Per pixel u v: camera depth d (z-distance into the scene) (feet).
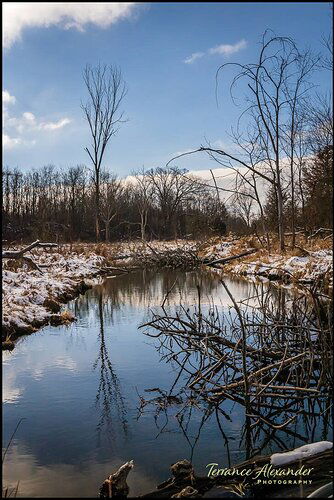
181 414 16.63
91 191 154.30
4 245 84.23
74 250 80.33
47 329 31.09
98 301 42.80
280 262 54.70
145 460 13.43
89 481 12.29
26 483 12.12
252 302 36.22
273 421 16.11
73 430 15.40
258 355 19.21
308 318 18.92
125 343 27.12
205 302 38.99
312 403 17.02
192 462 13.25
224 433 15.17
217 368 19.51
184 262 65.57
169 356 24.14
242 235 86.63
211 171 34.22
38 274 50.01
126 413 16.79
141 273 67.41
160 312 35.53
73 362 23.30
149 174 144.97
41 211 137.18
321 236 64.75
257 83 55.67
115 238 132.77
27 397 18.47
